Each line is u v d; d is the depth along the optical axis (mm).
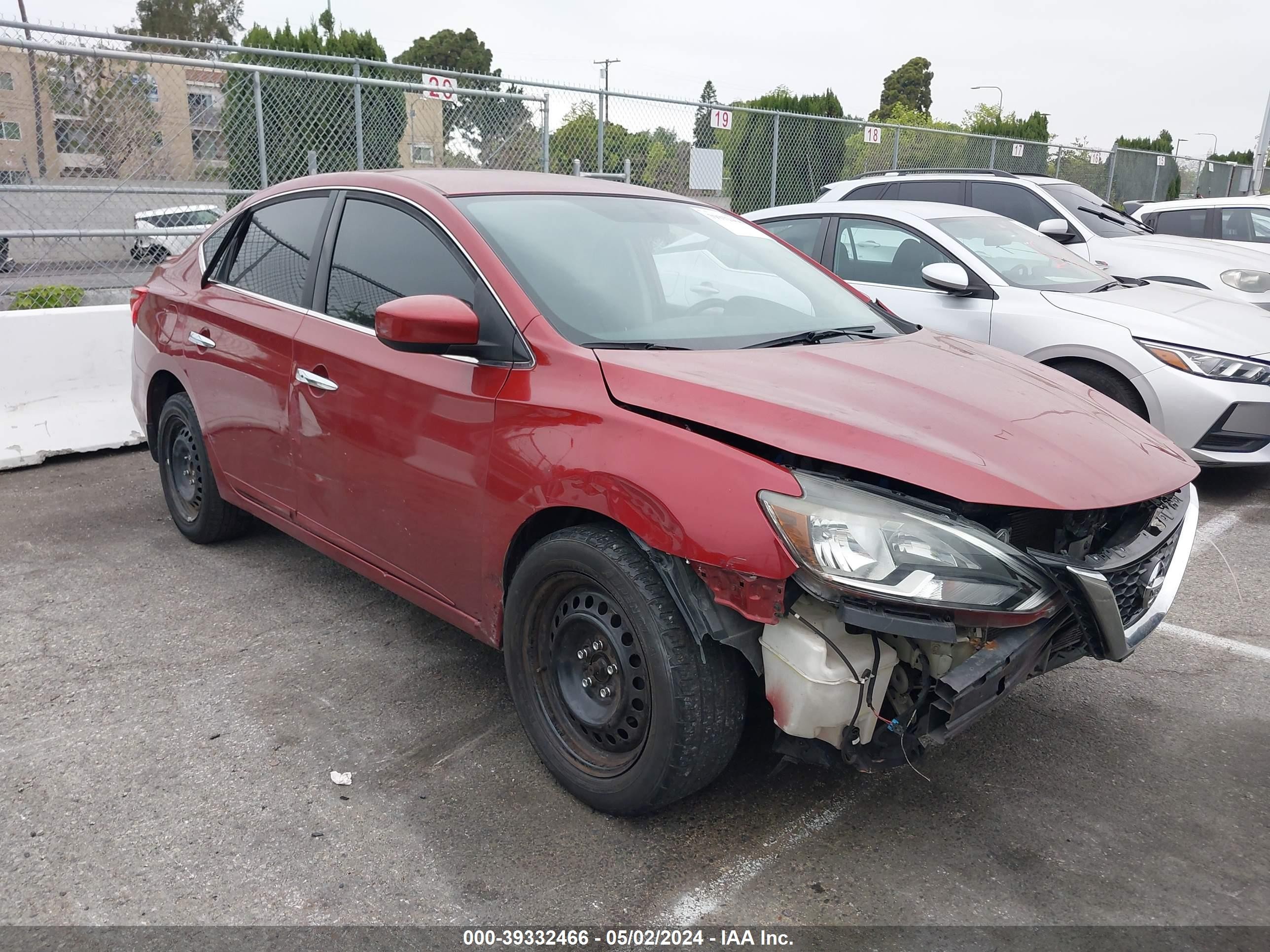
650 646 2354
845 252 6617
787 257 3770
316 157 8219
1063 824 2629
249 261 3963
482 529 2787
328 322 3389
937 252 6164
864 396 2521
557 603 2686
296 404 3477
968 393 2654
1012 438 2408
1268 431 5242
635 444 2396
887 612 2107
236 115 7660
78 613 3816
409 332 2639
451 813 2609
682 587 2311
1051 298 5746
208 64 7082
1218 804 2730
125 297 6977
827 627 2205
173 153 7328
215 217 7586
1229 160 33750
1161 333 5367
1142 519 2529
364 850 2449
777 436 2283
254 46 12992
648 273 3176
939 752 2977
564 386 2609
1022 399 2705
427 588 3084
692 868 2418
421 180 3338
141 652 3502
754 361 2727
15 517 4941
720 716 2373
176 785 2701
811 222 6879
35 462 5809
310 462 3467
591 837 2523
